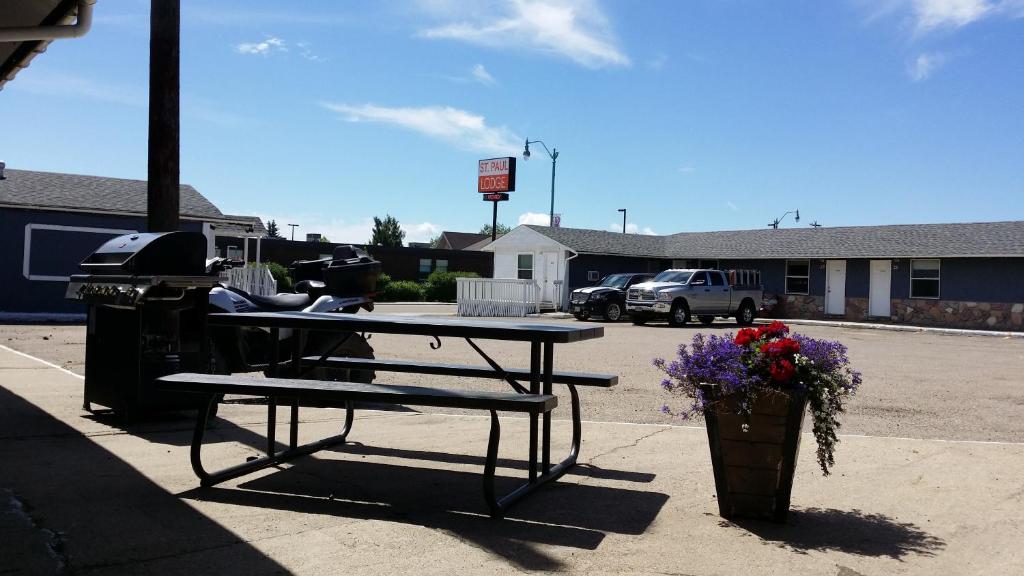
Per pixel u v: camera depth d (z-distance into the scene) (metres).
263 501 4.69
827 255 31.41
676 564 3.83
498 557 3.85
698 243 37.41
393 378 10.73
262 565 3.65
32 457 5.48
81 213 21.52
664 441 6.77
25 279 20.92
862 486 5.40
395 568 3.66
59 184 22.84
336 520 4.36
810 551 4.06
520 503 4.80
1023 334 24.31
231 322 5.71
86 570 3.50
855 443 6.89
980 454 6.48
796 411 4.35
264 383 4.72
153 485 4.92
